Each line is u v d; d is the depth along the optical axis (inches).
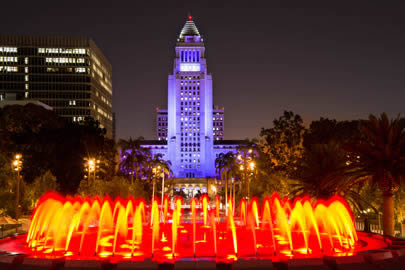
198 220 2650.1
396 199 1777.8
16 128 3595.0
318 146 1829.5
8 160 2758.4
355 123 3137.3
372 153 1346.0
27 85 6948.8
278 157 2578.7
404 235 1638.8
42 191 2578.7
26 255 837.8
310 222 1595.7
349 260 807.7
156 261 786.8
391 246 986.7
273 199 2282.2
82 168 3444.9
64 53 7071.9
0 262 803.4
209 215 3501.5
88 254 978.1
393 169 1330.0
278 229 1720.0
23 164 3208.7
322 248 1071.0
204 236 1373.0
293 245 1159.0
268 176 2549.2
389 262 828.0
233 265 786.2
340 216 1433.3
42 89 6973.4
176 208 1722.4
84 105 7017.7
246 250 1061.1
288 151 2559.1
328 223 1512.1
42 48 7047.2
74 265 787.4
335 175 1432.1
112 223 1996.8
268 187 2458.2
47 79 7007.9
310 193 1803.6
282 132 2596.0
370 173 1368.1
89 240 1290.6
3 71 6953.7
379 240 1169.4
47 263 785.6
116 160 4675.2
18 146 3302.2
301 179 1867.6
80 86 7042.3
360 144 1369.3
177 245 1172.5
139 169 4692.4
